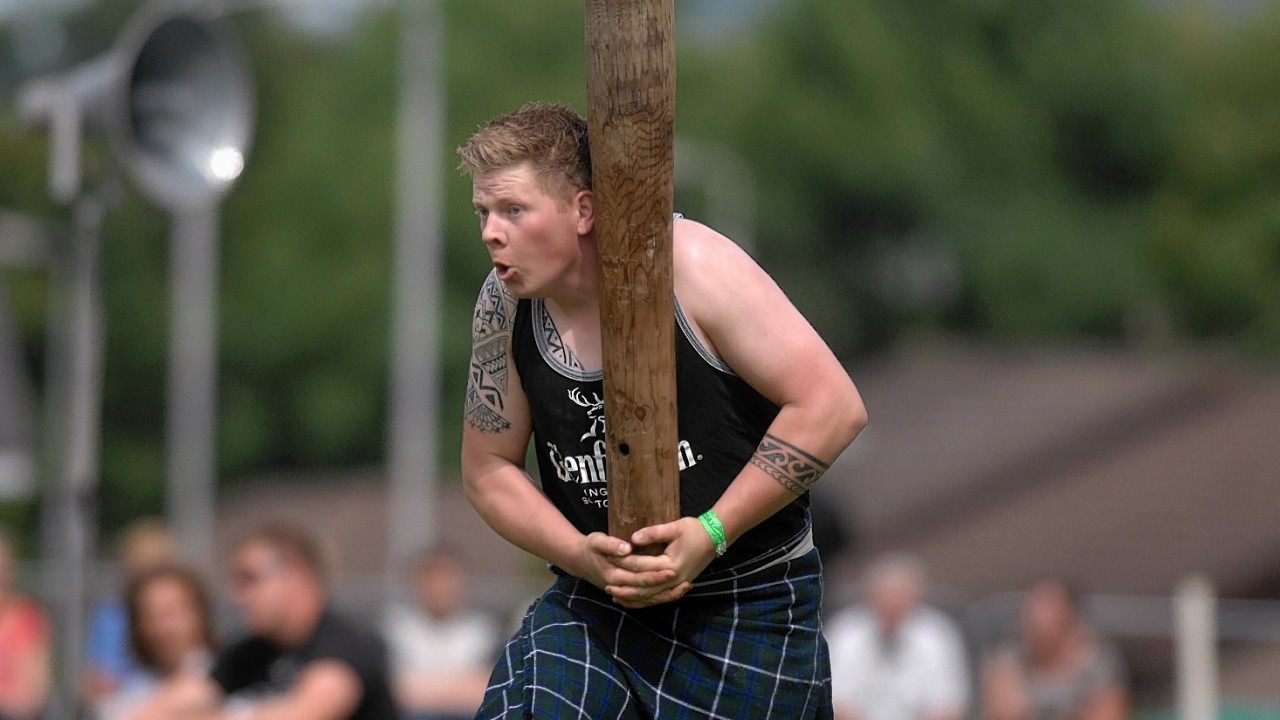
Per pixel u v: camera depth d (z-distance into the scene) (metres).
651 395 10.02
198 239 95.19
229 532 137.50
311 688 19.95
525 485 10.84
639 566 10.08
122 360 146.12
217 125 22.81
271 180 150.88
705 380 10.27
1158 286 154.12
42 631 31.77
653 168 9.75
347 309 146.38
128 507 145.38
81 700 22.75
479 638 32.31
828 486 24.11
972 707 35.56
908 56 156.88
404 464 95.50
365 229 148.50
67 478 22.66
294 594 20.25
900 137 153.12
